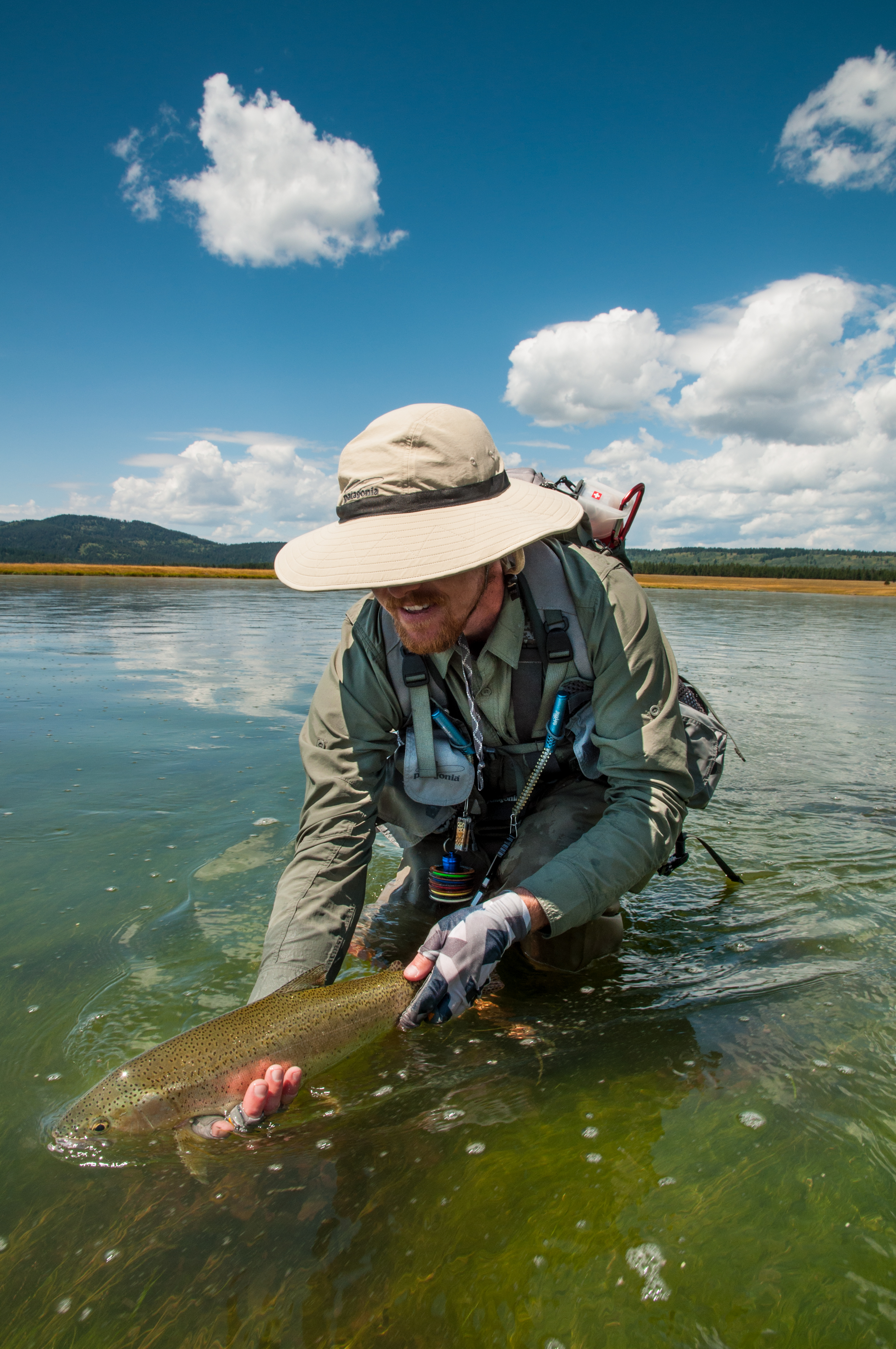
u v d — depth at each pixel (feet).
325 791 6.74
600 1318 3.62
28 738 16.75
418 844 8.15
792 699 23.44
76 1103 5.07
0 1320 3.67
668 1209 4.30
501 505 5.78
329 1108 5.39
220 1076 5.19
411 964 6.24
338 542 5.65
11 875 9.52
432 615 5.89
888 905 8.84
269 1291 3.82
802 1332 3.53
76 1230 4.23
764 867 10.08
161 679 25.63
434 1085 5.62
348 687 6.87
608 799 6.75
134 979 7.14
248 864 9.95
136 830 11.21
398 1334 3.57
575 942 7.32
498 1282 3.84
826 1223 4.17
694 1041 6.07
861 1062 5.69
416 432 5.65
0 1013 6.52
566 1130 5.03
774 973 7.20
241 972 7.27
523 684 6.85
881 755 16.28
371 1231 4.20
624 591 6.68
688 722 7.42
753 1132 4.93
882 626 66.08
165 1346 3.52
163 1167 4.75
